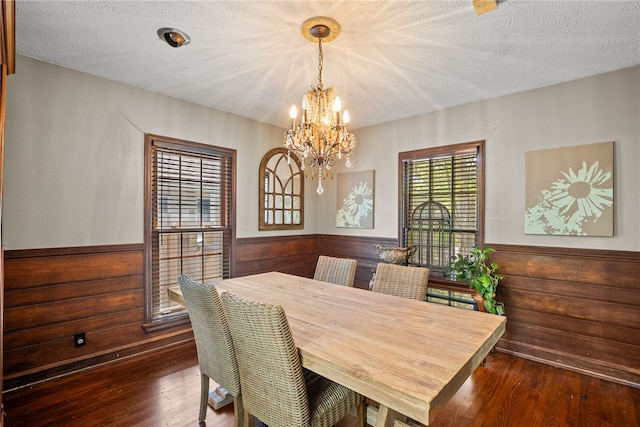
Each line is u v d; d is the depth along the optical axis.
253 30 1.92
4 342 2.17
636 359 2.32
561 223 2.62
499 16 1.77
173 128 3.01
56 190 2.38
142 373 2.45
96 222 2.56
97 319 2.56
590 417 1.95
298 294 2.12
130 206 2.74
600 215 2.45
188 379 2.38
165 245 2.99
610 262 2.42
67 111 2.43
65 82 2.42
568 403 2.09
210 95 2.98
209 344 1.72
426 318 1.65
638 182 2.33
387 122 3.72
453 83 2.68
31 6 1.68
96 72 2.51
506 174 2.90
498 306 2.69
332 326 1.53
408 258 3.23
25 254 2.25
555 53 2.18
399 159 3.62
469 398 2.14
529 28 1.88
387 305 1.88
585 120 2.54
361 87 2.77
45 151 2.33
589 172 2.50
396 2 1.66
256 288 2.28
